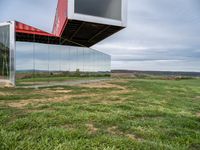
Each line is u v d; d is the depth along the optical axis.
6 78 14.80
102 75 26.81
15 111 6.42
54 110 6.76
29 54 15.63
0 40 15.25
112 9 24.08
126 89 17.30
